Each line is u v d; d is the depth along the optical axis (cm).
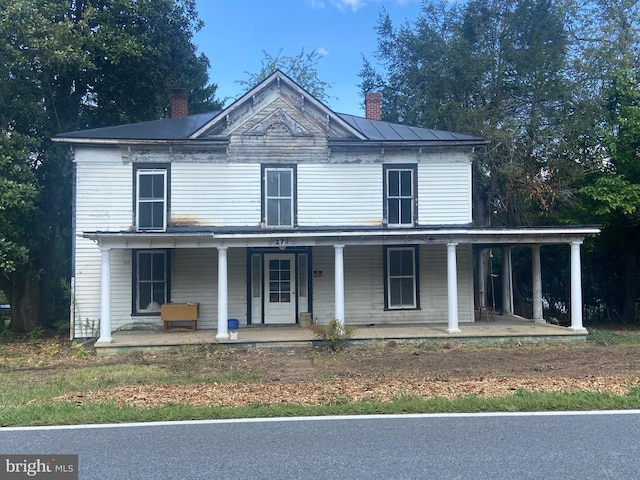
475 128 2033
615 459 494
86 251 1502
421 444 539
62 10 1705
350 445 538
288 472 466
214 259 1575
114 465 488
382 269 1619
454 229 1390
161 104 2256
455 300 1413
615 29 2233
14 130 1705
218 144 1534
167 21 2000
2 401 766
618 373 922
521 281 2470
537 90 2023
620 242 1923
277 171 1562
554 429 586
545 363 1057
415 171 1595
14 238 1623
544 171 2056
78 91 1933
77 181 1499
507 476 454
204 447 535
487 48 2152
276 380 925
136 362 1173
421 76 2228
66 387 880
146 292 1549
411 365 1062
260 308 1591
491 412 658
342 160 1579
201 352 1270
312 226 1559
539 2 2084
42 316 1866
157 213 1526
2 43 1563
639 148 1758
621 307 2066
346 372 991
